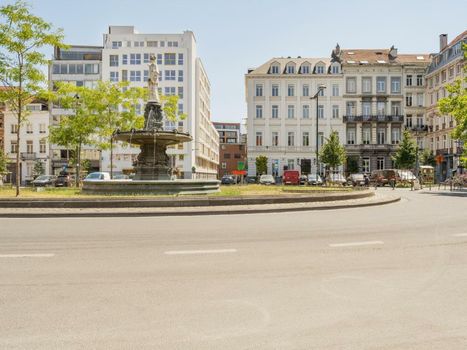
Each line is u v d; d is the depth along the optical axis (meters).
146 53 72.62
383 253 8.27
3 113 71.88
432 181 53.19
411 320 4.70
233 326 4.52
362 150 69.12
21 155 71.62
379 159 69.88
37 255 8.00
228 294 5.60
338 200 20.73
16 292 5.65
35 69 21.52
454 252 8.37
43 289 5.78
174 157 71.56
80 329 4.42
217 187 23.55
